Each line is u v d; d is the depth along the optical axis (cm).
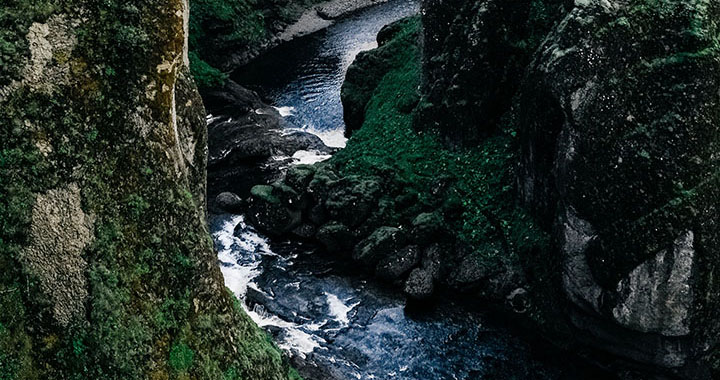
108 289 685
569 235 1593
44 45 659
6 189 649
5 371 646
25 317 661
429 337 1739
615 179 1498
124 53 693
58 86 665
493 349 1702
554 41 1656
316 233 2086
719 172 1450
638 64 1498
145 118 714
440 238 1945
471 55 2077
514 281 1803
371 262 1938
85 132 678
